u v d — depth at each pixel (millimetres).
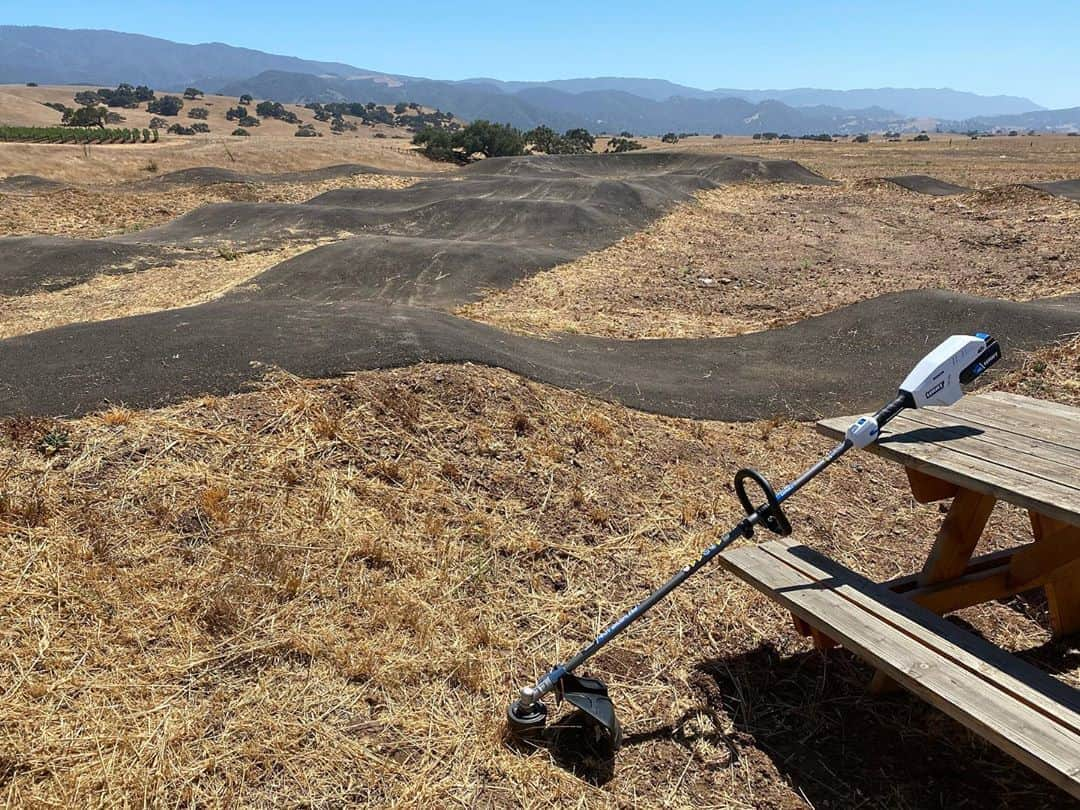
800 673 3344
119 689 2771
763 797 2699
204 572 3301
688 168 30469
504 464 4410
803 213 20016
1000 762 2879
